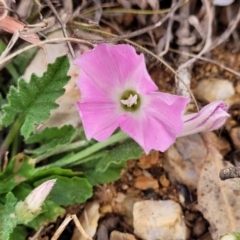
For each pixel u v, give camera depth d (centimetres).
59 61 20
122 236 21
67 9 22
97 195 22
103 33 22
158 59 22
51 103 21
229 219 21
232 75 24
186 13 23
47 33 22
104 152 22
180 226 21
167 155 23
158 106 19
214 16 23
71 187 21
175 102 18
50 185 18
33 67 22
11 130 22
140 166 23
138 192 22
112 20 24
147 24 24
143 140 19
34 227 21
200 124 20
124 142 22
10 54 21
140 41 24
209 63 24
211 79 24
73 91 22
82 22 23
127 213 22
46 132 22
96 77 19
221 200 21
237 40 24
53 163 22
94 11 23
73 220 21
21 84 20
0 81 23
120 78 19
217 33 24
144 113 19
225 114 19
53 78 20
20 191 21
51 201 21
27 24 22
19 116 21
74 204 22
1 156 22
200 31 23
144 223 21
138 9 24
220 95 23
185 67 23
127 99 19
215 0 23
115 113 19
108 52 19
